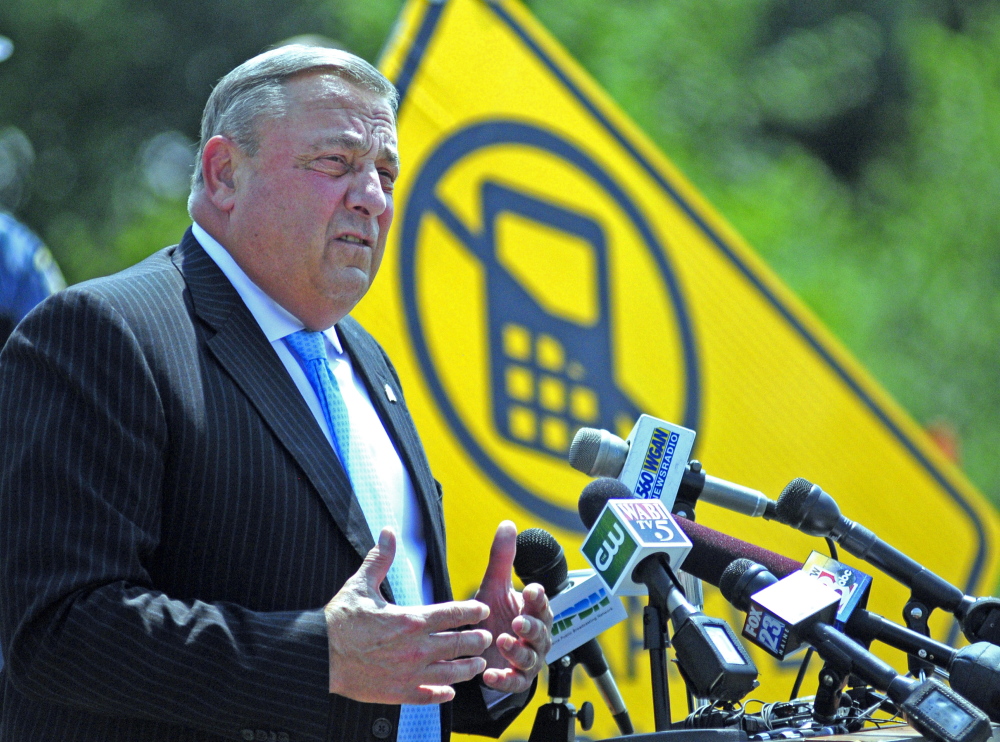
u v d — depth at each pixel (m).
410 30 16.69
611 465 8.69
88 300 7.19
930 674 7.80
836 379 18.95
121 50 39.38
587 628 8.59
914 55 45.09
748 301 18.58
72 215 39.31
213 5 39.66
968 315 39.91
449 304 16.19
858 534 8.25
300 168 8.00
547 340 16.77
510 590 8.22
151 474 6.98
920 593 8.10
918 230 41.41
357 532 7.48
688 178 39.25
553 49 17.52
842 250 40.88
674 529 7.60
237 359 7.59
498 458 16.02
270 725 6.62
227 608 6.76
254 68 8.24
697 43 40.84
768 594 7.07
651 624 7.58
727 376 18.19
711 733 6.79
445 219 16.36
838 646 6.78
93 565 6.59
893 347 39.38
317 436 7.64
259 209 7.98
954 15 48.00
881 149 46.16
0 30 38.97
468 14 16.97
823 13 45.69
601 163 17.72
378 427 8.51
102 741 6.94
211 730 6.70
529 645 7.46
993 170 41.81
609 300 17.45
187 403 7.21
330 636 6.66
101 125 39.91
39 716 7.06
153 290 7.59
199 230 8.24
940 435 22.91
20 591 6.57
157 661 6.44
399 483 8.30
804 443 18.53
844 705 7.76
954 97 43.19
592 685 14.72
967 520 19.20
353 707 7.14
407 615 6.70
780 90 42.41
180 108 40.03
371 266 8.41
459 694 8.51
